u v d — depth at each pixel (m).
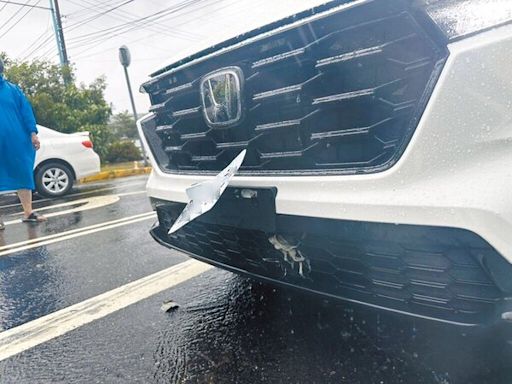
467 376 1.35
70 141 6.73
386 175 1.13
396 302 1.23
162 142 2.00
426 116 1.06
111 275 2.69
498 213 0.94
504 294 0.99
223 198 1.57
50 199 6.51
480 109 0.99
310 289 1.46
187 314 2.01
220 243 1.73
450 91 1.02
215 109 1.58
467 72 0.99
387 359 1.49
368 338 1.63
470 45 0.99
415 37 1.07
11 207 6.08
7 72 11.45
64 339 1.87
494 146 0.99
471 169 1.01
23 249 3.53
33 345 1.84
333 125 1.30
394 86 1.14
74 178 6.77
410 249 1.11
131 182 8.56
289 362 1.53
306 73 1.34
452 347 1.49
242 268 1.74
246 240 1.57
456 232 1.01
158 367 1.58
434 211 1.03
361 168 1.21
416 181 1.08
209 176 1.69
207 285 2.35
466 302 1.07
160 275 2.60
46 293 2.47
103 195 6.54
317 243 1.34
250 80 1.47
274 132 1.43
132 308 2.14
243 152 1.47
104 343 1.80
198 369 1.54
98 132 12.05
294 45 1.33
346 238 1.23
